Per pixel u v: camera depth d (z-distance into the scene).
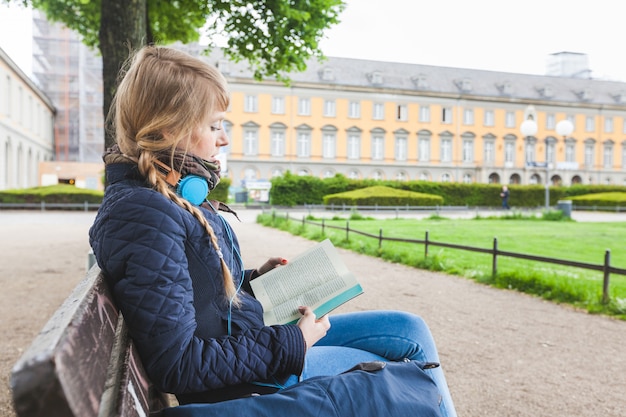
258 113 60.22
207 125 1.43
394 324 1.89
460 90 68.94
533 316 5.98
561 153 70.00
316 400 1.24
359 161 63.34
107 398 0.88
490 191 44.16
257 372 1.33
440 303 6.68
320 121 62.06
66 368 0.67
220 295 1.39
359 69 66.50
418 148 65.25
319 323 1.51
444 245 9.65
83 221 24.19
